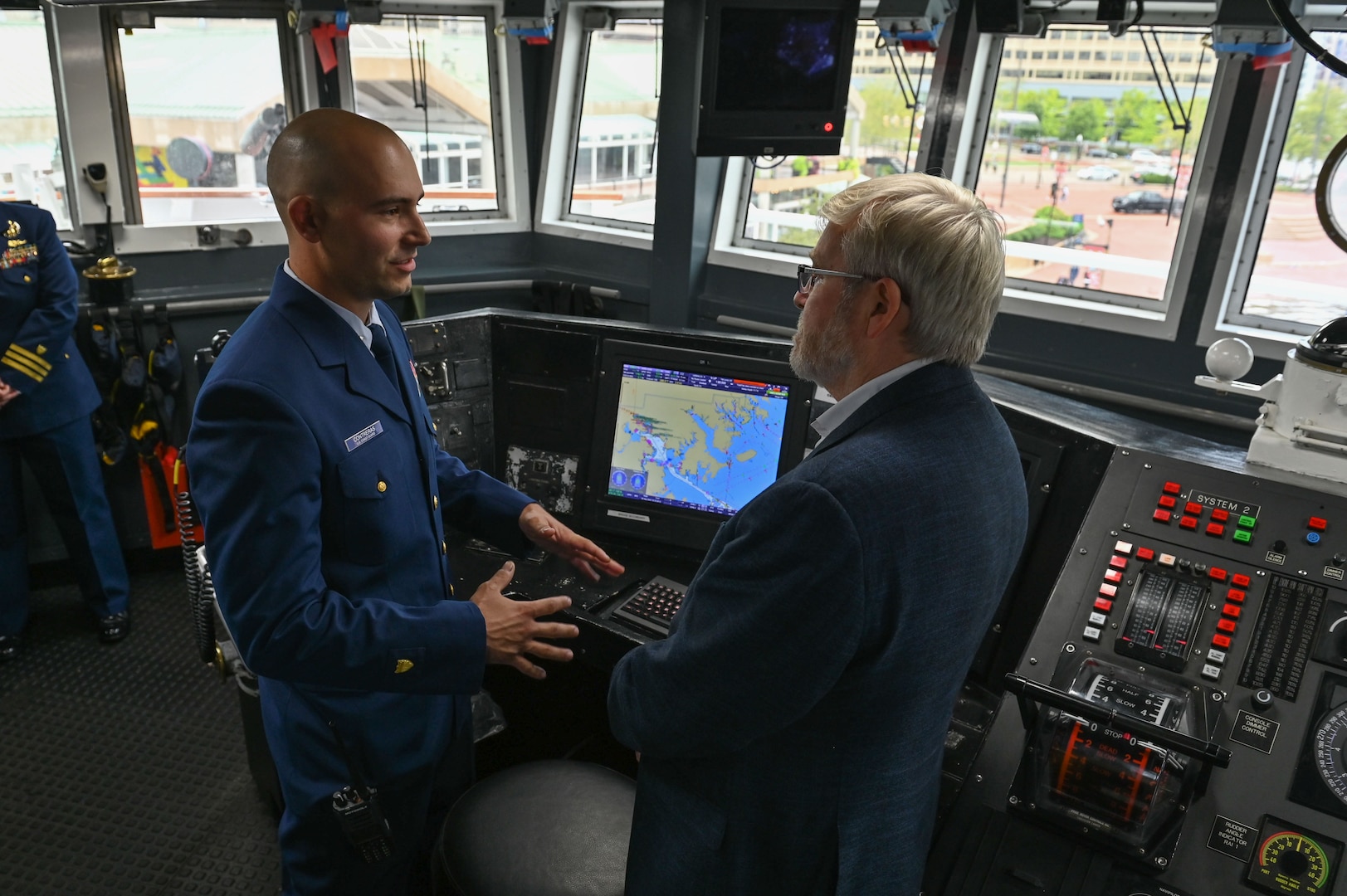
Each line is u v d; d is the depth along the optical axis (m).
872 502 0.97
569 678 2.46
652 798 1.25
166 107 3.57
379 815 1.52
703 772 1.18
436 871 1.49
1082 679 1.44
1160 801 1.33
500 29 3.36
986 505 1.05
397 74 4.02
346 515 1.42
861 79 3.69
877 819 1.12
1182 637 1.43
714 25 2.73
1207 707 1.37
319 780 1.53
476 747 2.36
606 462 2.13
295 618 1.30
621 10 4.05
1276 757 1.31
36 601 3.37
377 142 1.34
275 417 1.31
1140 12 2.62
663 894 1.21
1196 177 3.07
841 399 1.13
